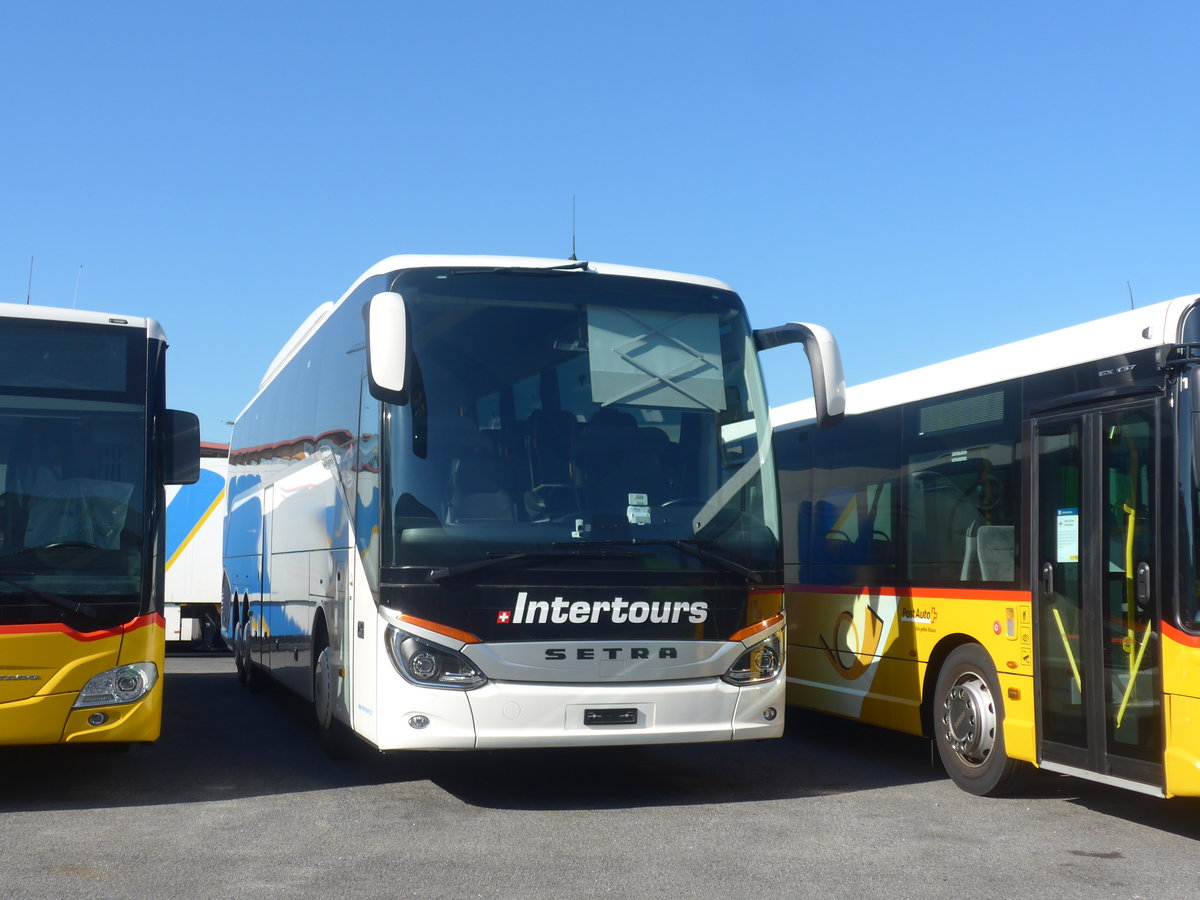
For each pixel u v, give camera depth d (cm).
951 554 901
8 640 743
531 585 771
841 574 1056
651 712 783
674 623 796
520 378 814
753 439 859
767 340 886
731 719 805
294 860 659
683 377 851
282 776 924
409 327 808
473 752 1040
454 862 655
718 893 596
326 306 1116
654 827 748
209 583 2362
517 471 794
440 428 791
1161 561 700
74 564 771
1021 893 600
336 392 974
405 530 771
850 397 1074
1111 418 750
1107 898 592
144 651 784
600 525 794
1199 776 663
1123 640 727
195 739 1123
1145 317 737
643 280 872
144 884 607
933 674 927
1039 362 823
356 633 834
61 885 604
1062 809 805
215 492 2381
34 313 802
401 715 756
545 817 777
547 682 766
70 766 966
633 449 820
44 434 786
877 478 1012
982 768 849
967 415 898
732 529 825
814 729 1212
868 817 780
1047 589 792
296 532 1145
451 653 758
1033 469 815
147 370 821
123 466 799
